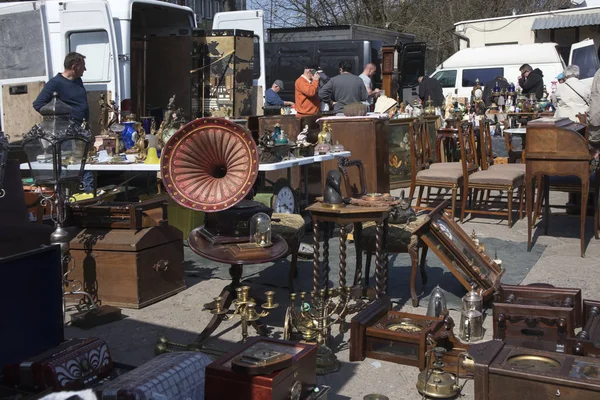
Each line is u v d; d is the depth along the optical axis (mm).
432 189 9898
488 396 2928
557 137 5965
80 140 4273
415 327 3867
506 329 3816
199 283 5289
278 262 5895
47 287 3049
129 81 8094
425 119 9820
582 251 5996
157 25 9391
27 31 8180
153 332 4262
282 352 2973
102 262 4727
